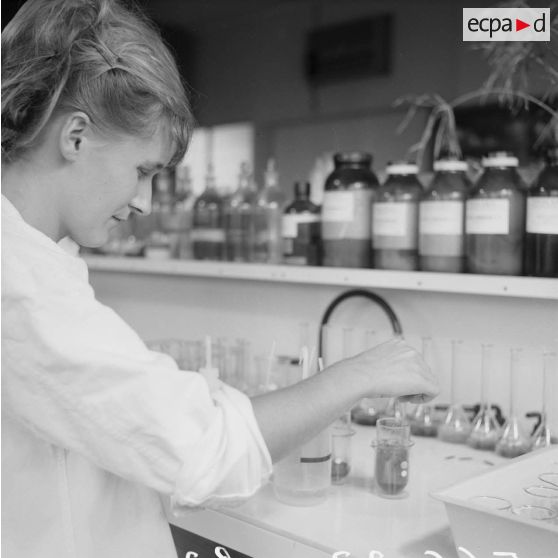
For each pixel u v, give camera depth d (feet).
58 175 3.03
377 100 9.12
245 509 4.12
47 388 2.74
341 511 4.09
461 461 5.00
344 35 9.40
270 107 10.27
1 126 2.94
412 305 6.06
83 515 3.22
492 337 5.65
